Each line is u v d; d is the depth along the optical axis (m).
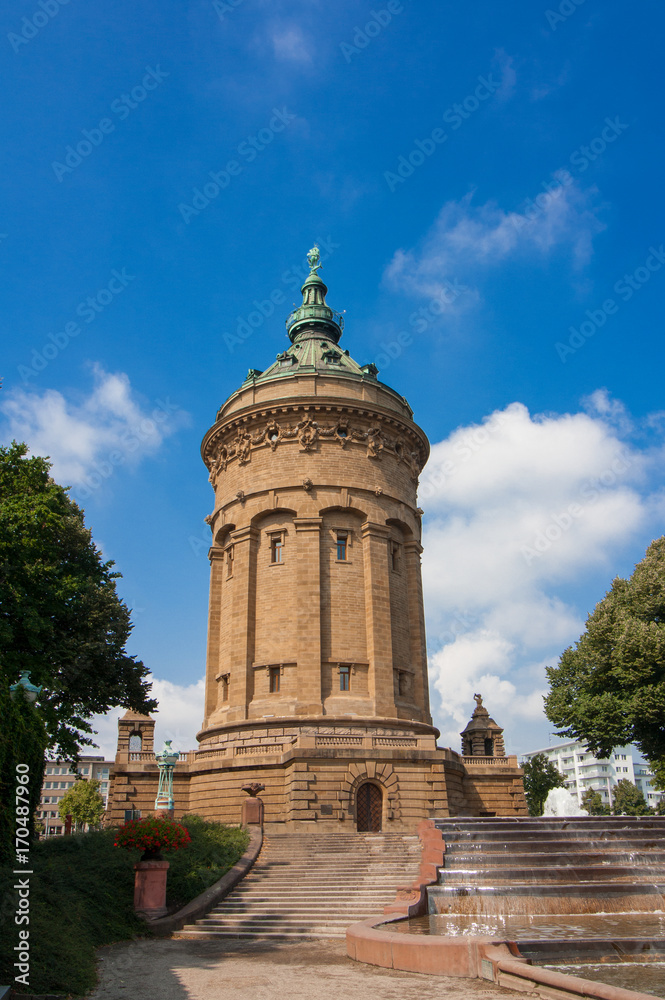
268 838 36.44
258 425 57.25
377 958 18.12
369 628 52.22
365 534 54.28
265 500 54.72
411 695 53.66
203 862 31.06
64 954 17.06
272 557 54.31
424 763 43.09
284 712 49.53
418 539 59.81
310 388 57.47
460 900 22.62
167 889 28.12
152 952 21.81
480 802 50.16
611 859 26.23
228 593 56.47
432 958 16.69
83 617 40.53
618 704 52.16
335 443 55.81
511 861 25.59
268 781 44.47
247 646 52.09
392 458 58.12
